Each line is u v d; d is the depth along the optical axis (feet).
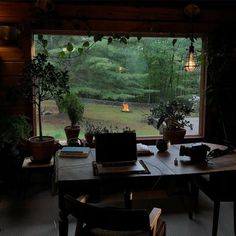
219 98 13.42
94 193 10.74
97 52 13.91
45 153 11.50
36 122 13.26
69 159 8.95
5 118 11.30
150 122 14.10
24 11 12.39
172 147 10.24
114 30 13.10
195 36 13.84
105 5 12.91
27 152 12.48
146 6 13.19
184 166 8.30
